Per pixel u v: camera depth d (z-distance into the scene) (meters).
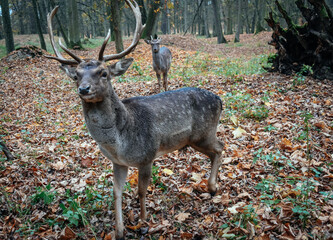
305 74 8.33
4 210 3.84
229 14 38.31
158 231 3.42
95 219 3.64
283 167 4.35
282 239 2.99
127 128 3.15
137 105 3.39
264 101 6.79
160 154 3.63
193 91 3.92
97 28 43.44
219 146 4.09
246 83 8.22
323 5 7.85
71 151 5.58
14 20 43.59
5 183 4.48
